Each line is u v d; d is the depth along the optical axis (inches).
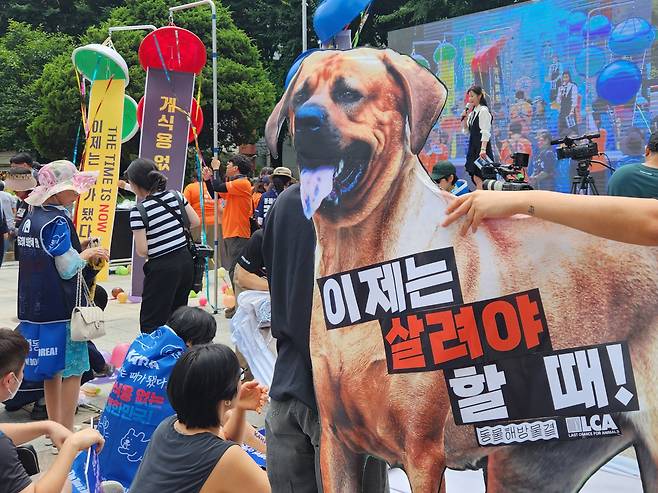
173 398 85.5
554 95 313.9
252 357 153.4
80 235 335.9
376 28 688.4
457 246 67.7
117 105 336.8
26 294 155.0
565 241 63.1
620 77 289.7
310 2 685.3
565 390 63.9
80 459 123.1
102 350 232.2
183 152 314.7
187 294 198.8
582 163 172.9
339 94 73.7
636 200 58.4
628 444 61.8
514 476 66.4
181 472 82.1
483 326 67.2
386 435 73.6
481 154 174.6
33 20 1017.5
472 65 347.6
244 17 933.2
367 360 74.2
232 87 752.3
